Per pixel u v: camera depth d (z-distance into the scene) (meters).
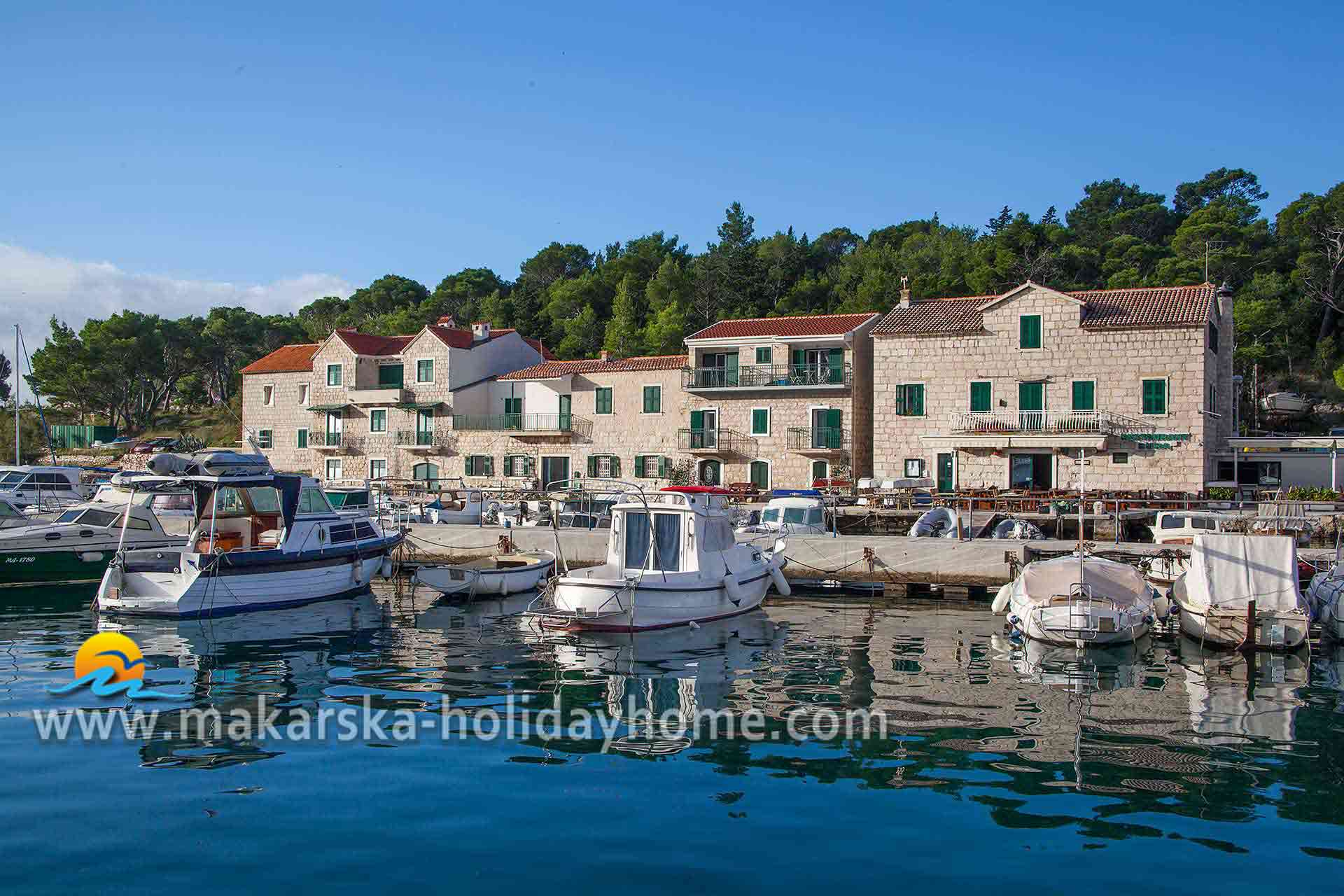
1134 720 14.85
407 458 65.31
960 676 17.97
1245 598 21.28
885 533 39.88
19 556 26.78
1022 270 81.12
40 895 8.96
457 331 67.06
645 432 58.94
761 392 55.62
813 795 11.47
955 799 11.39
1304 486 46.78
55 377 96.88
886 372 51.19
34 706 15.30
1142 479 46.28
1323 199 84.00
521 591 28.08
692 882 9.27
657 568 23.77
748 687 16.91
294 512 26.19
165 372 106.44
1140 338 46.62
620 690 16.70
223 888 9.11
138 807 11.00
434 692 16.50
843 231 118.56
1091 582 23.42
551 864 9.62
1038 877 9.41
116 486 28.48
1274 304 73.50
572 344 90.69
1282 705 15.84
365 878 9.32
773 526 34.03
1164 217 98.25
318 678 17.52
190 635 21.72
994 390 49.00
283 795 11.40
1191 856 9.88
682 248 115.44
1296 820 10.80
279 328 118.06
